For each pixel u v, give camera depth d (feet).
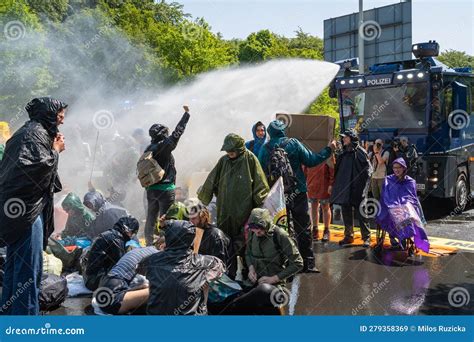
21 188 11.80
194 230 13.12
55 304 15.81
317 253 23.24
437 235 27.14
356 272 20.08
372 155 30.76
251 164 17.20
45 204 12.70
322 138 25.70
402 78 33.68
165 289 12.66
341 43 59.26
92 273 16.44
